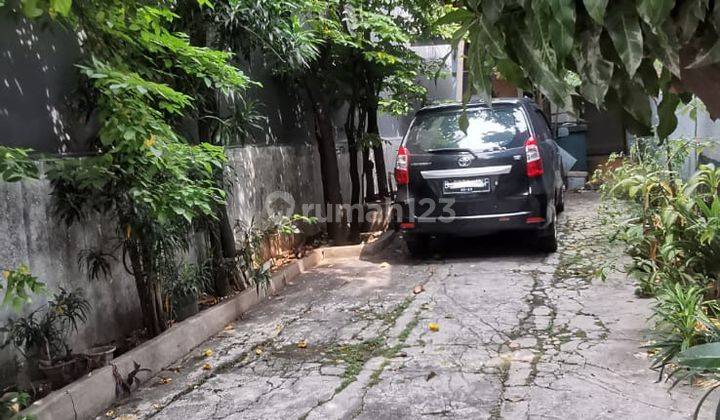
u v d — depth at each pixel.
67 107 4.13
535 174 6.11
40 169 3.80
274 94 7.37
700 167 4.46
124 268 4.59
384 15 7.47
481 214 6.24
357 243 7.94
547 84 1.18
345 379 3.75
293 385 3.72
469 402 3.29
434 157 6.34
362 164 9.52
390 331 4.55
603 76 1.13
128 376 3.81
